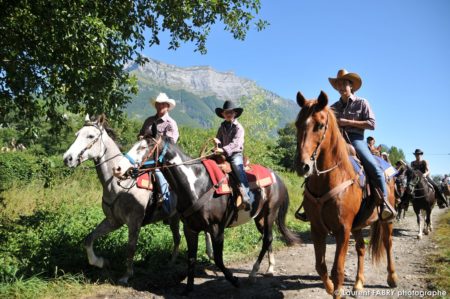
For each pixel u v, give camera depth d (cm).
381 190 475
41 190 1209
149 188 592
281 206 686
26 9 631
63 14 593
